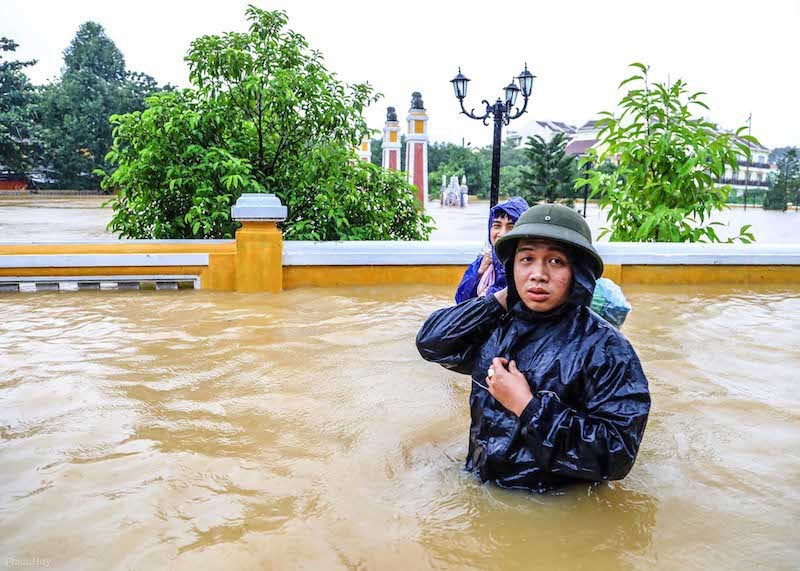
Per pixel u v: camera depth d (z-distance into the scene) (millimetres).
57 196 49031
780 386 3705
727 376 3893
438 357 2434
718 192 8266
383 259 6969
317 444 2844
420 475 2520
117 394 3469
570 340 2176
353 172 8680
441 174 60250
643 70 8023
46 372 3834
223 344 4516
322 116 8219
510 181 57250
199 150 7773
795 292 6855
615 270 7223
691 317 5555
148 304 5930
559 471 2121
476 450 2439
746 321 5418
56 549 1996
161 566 1914
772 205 45250
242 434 2955
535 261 2148
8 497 2320
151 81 62906
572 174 32281
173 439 2879
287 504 2293
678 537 2092
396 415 3215
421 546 2033
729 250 7301
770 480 2500
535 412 2064
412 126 31125
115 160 8289
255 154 8609
